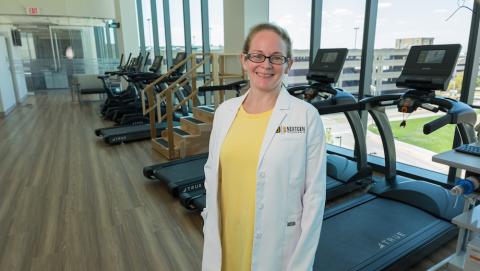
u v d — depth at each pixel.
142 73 6.94
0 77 7.84
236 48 5.54
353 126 3.55
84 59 11.52
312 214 1.22
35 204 3.42
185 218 3.12
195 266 2.43
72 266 2.44
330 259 2.23
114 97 8.05
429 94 2.59
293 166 1.20
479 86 3.22
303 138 1.20
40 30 10.80
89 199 3.52
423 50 2.67
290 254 1.24
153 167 3.99
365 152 3.66
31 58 11.09
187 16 7.27
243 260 1.30
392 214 2.81
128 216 3.16
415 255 2.32
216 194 1.32
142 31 10.52
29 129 6.64
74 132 6.39
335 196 3.49
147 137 5.84
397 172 4.02
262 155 1.20
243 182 1.26
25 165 4.56
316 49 4.68
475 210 2.04
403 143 4.12
